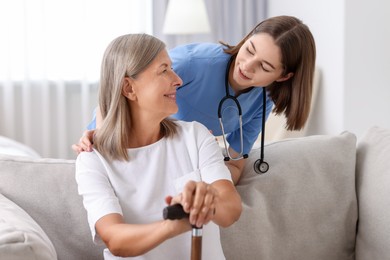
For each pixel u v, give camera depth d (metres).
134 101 1.55
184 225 1.31
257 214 1.83
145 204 1.53
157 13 4.59
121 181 1.54
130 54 1.50
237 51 1.97
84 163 1.55
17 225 1.45
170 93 1.53
